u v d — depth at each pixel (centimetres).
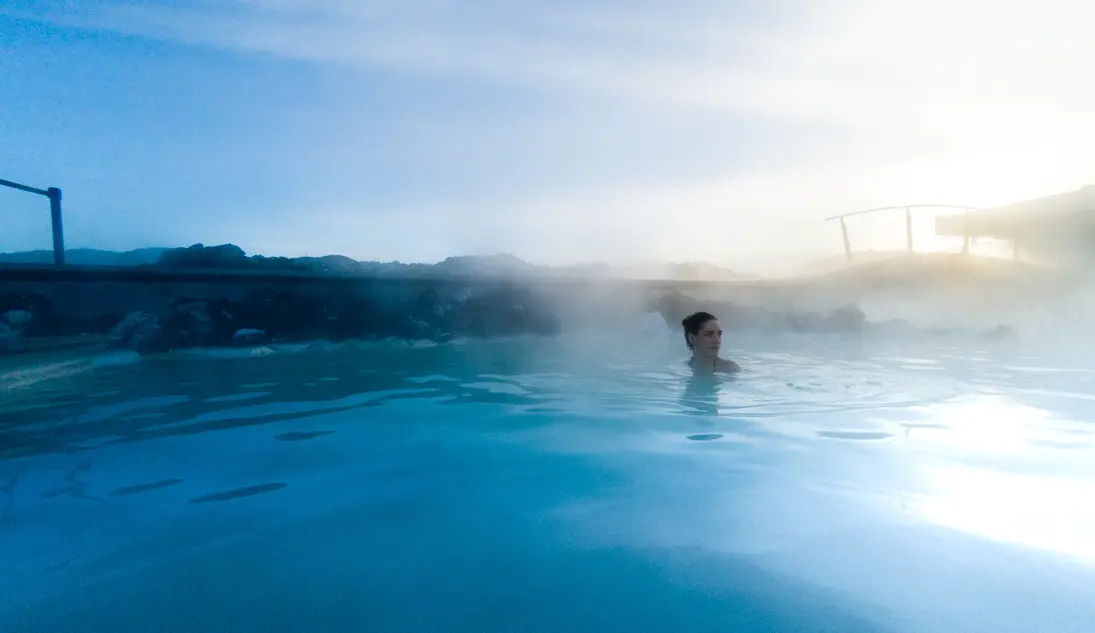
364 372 361
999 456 193
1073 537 133
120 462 190
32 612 105
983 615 102
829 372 369
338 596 110
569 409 268
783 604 107
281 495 163
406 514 150
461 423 241
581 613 104
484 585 114
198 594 111
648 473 180
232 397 288
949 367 389
